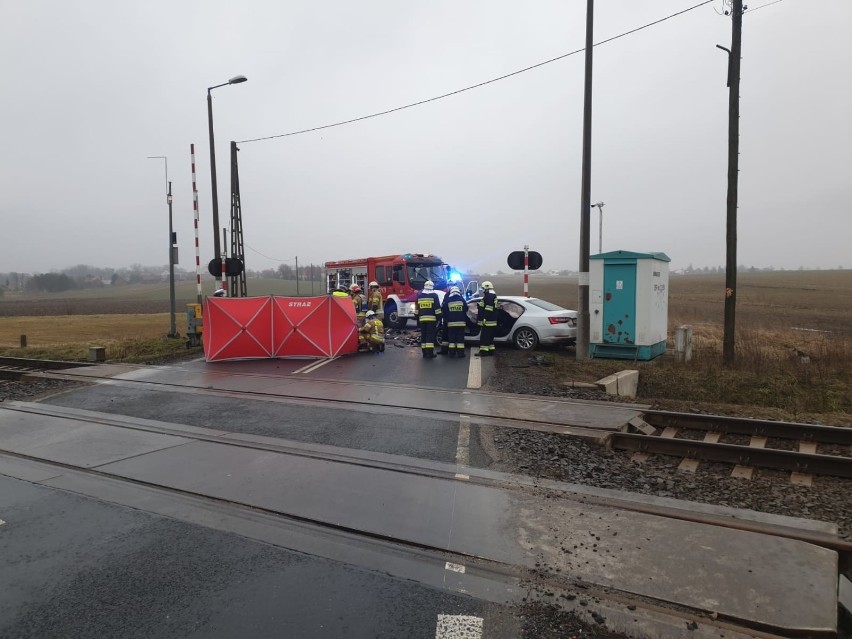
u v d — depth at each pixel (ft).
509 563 13.28
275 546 14.25
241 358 47.26
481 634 10.64
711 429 26.27
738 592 11.87
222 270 59.36
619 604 11.59
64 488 18.52
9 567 13.32
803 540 14.39
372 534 14.79
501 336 49.47
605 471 20.03
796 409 33.53
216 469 20.03
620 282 44.09
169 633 10.69
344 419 26.78
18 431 26.21
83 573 13.00
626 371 37.35
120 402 31.89
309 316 47.11
